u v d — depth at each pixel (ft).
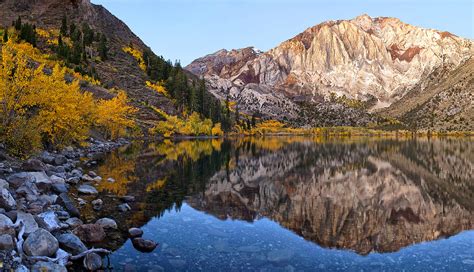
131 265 31.76
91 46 535.60
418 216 55.11
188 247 37.35
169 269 31.30
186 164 118.93
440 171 116.78
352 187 82.94
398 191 78.48
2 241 28.45
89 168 92.94
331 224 49.24
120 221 45.75
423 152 207.41
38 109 97.19
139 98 416.46
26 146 78.84
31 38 398.21
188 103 480.64
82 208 50.47
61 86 98.53
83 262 31.09
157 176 88.28
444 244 40.96
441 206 63.16
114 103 199.00
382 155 180.75
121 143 203.62
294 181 90.58
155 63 541.34
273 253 36.50
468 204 65.00
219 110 539.29
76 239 34.86
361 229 46.78
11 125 78.38
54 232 36.99
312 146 262.47
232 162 133.59
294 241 40.88
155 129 340.59
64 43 453.99
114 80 433.07
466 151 219.41
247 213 54.34
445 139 491.72
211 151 185.16
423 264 34.53
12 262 27.17
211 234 42.29
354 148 240.73
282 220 50.62
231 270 31.63
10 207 38.11
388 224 49.73
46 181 53.31
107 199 57.57
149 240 37.11
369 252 37.73
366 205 62.85
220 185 80.28
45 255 30.17
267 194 71.72
